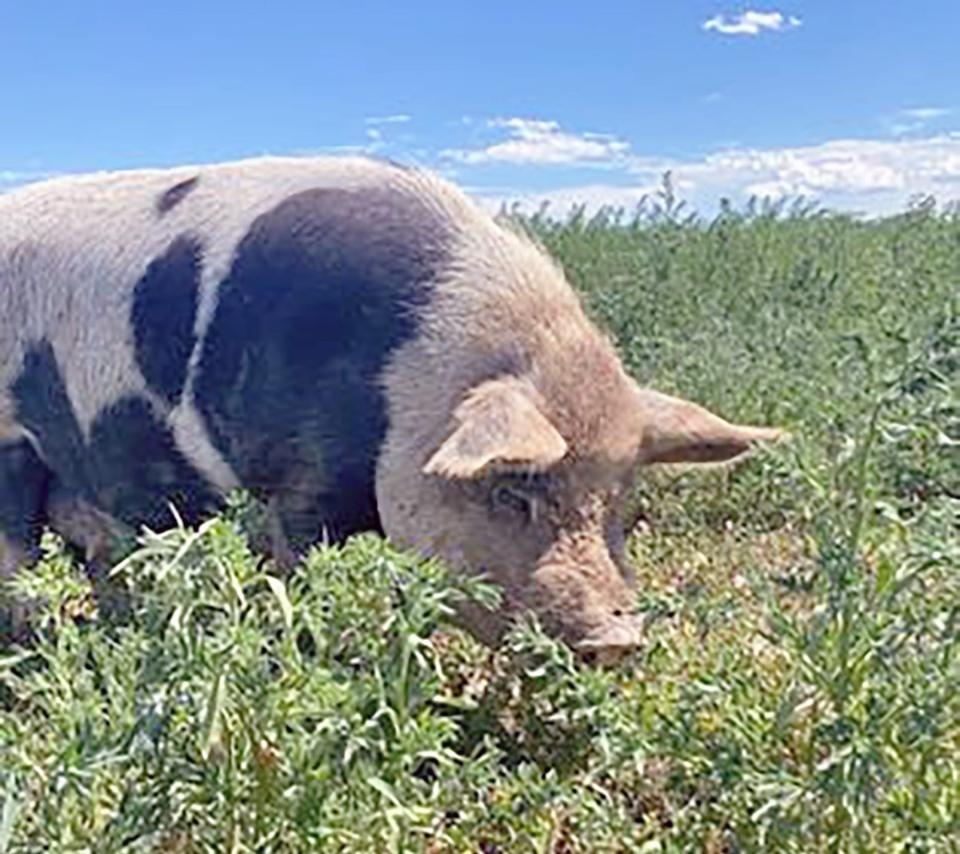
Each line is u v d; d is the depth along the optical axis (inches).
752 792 46.3
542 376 71.0
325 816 40.8
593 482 70.4
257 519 72.8
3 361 87.4
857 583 44.9
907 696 43.2
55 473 88.6
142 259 81.6
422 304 73.2
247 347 76.1
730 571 87.4
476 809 48.6
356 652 44.4
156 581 43.6
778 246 156.7
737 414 104.6
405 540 72.3
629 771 56.2
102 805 42.7
